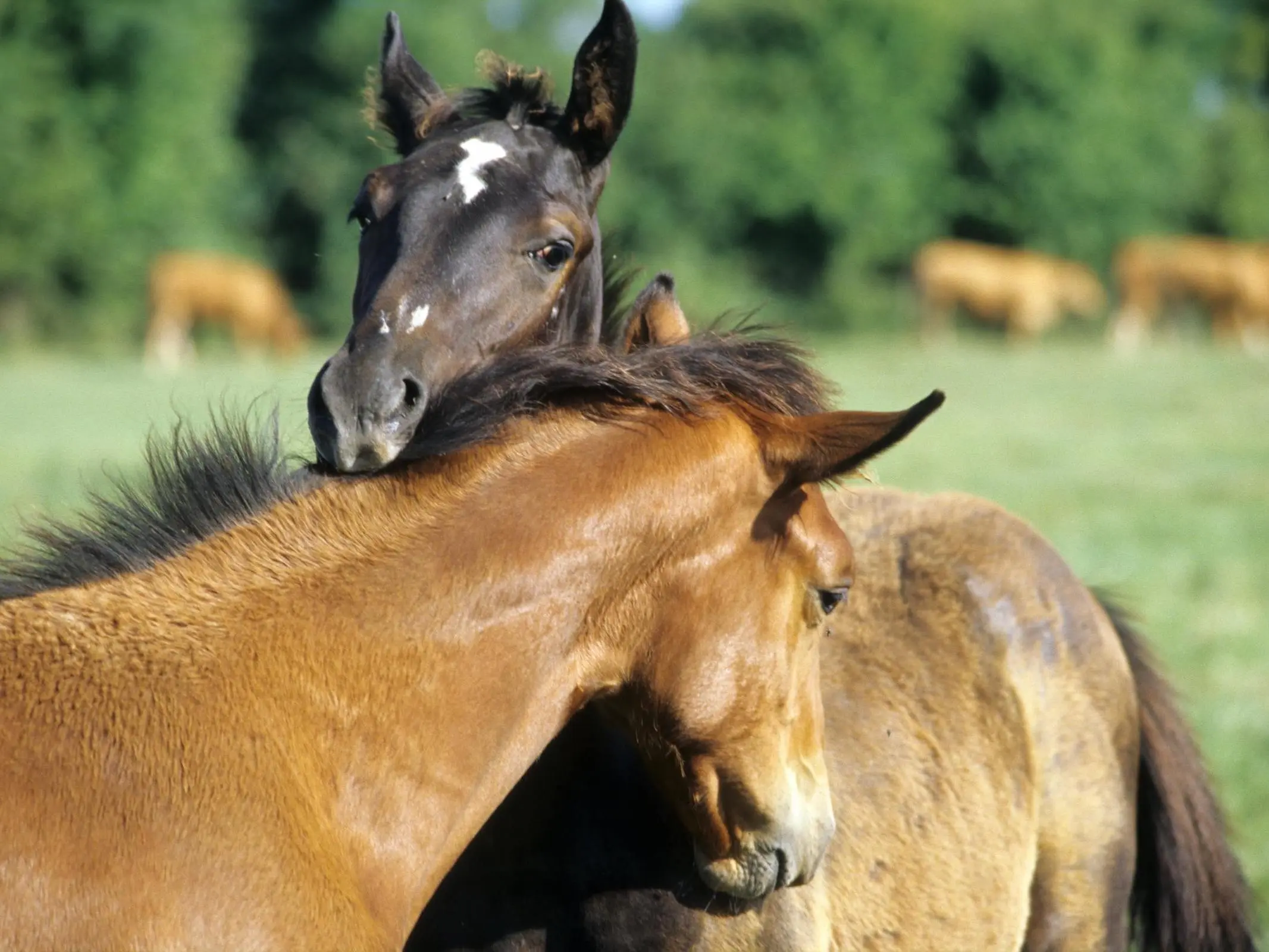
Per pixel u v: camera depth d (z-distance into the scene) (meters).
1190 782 9.49
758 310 7.76
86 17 64.88
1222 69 106.62
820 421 6.03
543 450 6.02
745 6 80.50
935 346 71.94
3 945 4.74
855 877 7.55
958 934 7.94
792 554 6.12
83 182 66.06
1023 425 40.31
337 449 7.00
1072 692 8.84
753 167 78.31
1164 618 19.17
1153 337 79.81
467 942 6.79
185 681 5.41
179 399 44.84
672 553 5.98
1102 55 84.50
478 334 7.82
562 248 8.27
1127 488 29.72
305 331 76.69
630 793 6.82
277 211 77.38
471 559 5.80
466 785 5.73
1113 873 8.80
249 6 76.38
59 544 5.98
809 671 6.31
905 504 9.28
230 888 5.04
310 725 5.51
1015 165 84.12
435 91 9.42
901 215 81.62
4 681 5.27
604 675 6.04
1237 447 35.84
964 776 8.18
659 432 6.07
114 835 5.00
